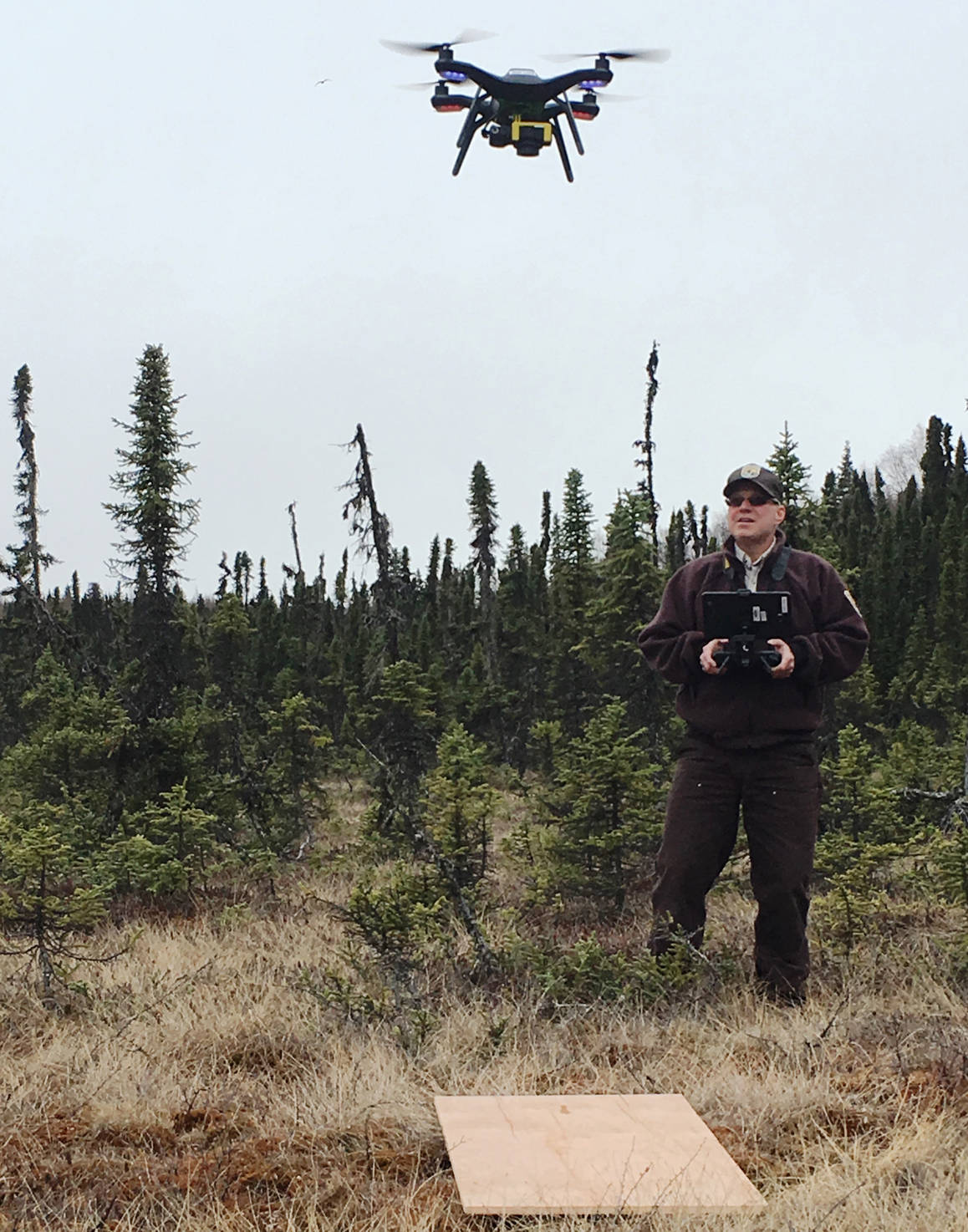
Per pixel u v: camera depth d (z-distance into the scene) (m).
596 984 7.62
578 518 16.41
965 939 7.94
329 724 23.84
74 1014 7.75
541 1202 4.54
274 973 8.50
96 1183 4.93
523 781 19.55
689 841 7.92
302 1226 4.55
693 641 7.76
